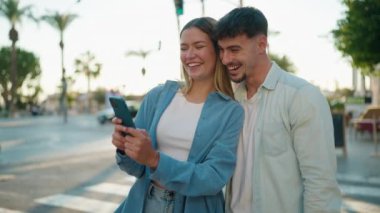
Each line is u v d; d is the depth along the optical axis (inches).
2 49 2247.8
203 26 87.3
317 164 78.1
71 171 380.8
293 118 80.4
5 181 335.3
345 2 522.0
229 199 89.3
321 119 78.7
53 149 563.8
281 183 81.1
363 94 1179.3
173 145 86.0
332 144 79.4
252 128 85.3
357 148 517.0
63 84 1444.4
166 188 82.3
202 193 77.8
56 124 1227.2
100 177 351.9
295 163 81.9
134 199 86.6
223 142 82.4
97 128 1021.8
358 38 505.0
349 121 811.4
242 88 90.4
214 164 79.1
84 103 2785.4
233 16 81.1
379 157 428.5
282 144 81.5
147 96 95.0
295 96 80.7
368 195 272.4
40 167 404.8
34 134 838.5
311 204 78.0
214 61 88.7
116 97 75.5
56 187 313.6
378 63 533.0
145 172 86.0
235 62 82.0
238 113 84.9
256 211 82.7
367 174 338.3
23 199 276.4
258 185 82.4
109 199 277.6
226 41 81.8
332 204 77.9
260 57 84.4
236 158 84.3
